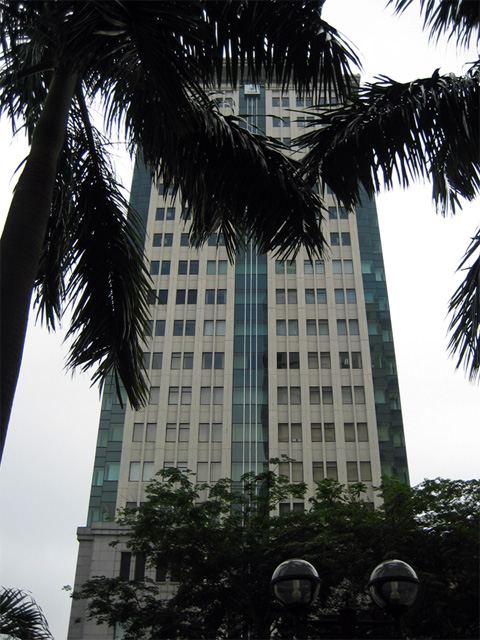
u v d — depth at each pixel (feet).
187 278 195.93
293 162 31.17
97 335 29.01
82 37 22.99
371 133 30.35
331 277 195.42
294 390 177.47
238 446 169.17
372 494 161.38
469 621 53.11
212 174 29.58
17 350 20.59
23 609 23.67
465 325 25.62
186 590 62.90
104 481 164.76
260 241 30.35
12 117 30.50
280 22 27.63
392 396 176.55
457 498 62.75
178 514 67.82
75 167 30.35
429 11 28.84
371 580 21.76
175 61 23.48
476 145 28.89
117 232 29.94
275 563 61.31
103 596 66.33
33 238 22.61
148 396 29.94
